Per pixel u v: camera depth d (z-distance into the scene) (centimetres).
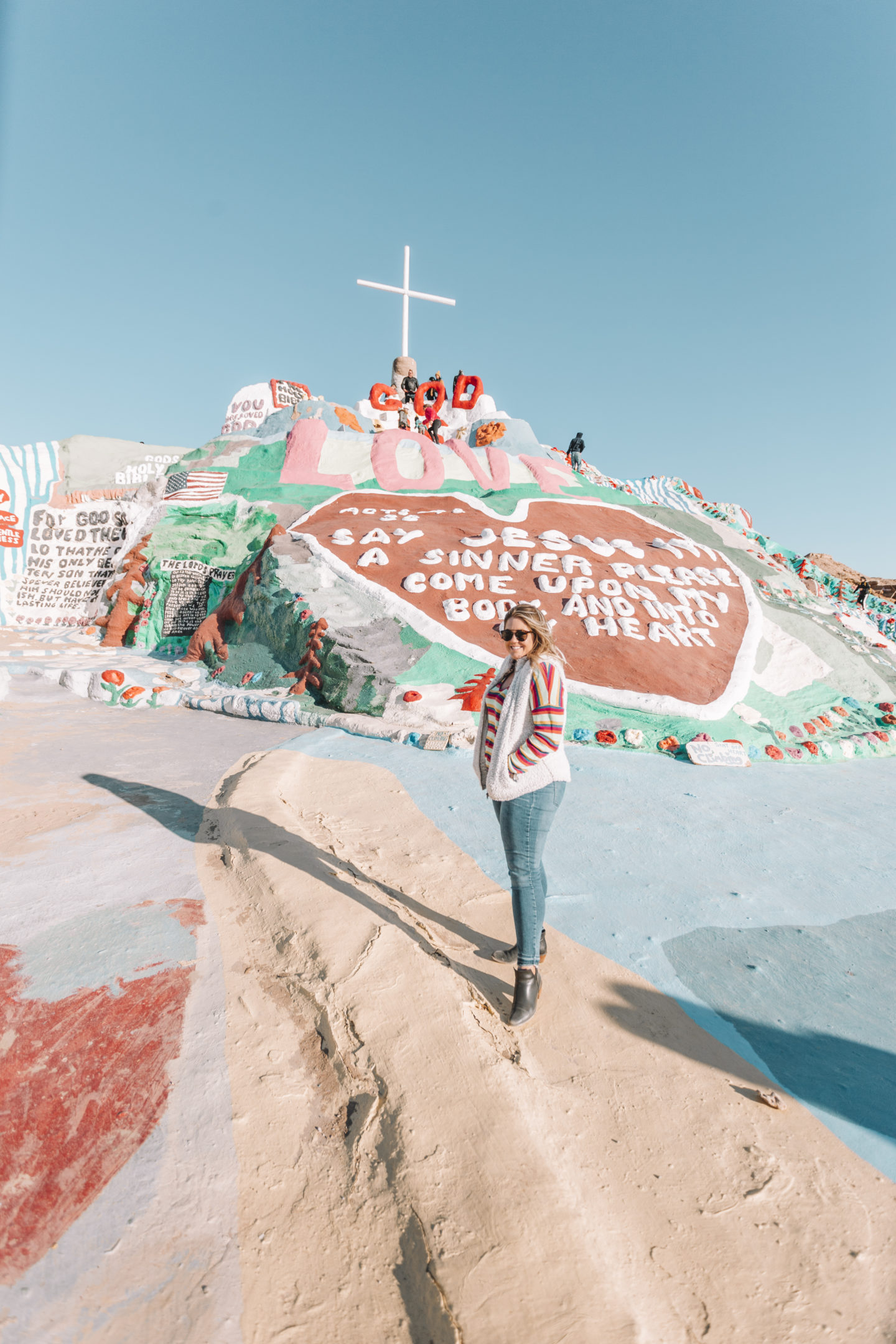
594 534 1242
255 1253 188
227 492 1514
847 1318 177
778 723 874
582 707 824
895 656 1198
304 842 412
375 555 1079
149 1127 223
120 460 1872
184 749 679
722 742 751
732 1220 203
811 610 1227
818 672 1019
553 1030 285
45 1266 180
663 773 683
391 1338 169
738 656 978
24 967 296
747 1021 302
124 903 354
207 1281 180
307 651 938
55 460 1822
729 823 550
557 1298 171
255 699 860
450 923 362
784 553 1973
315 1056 257
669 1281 182
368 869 409
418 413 1947
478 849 456
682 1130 236
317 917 324
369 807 527
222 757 652
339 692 867
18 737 697
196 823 471
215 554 1449
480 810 532
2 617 1673
